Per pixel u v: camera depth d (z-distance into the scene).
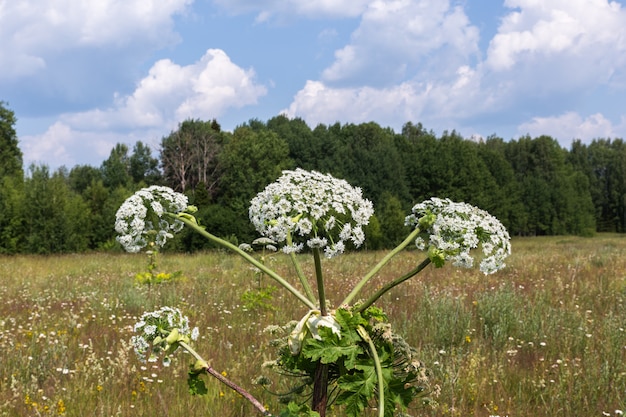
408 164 61.75
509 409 5.01
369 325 2.07
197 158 63.28
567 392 5.27
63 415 4.87
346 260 19.08
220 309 9.95
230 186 55.56
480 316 8.41
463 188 60.47
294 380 5.46
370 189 55.16
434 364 5.82
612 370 5.80
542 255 21.95
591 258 18.36
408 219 2.36
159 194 2.26
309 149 57.75
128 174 75.75
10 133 50.06
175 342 2.09
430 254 2.11
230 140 67.31
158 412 5.00
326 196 2.26
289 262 17.58
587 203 86.00
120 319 8.75
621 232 100.75
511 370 6.07
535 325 7.62
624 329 7.39
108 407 4.87
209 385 5.62
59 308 10.10
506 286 11.19
